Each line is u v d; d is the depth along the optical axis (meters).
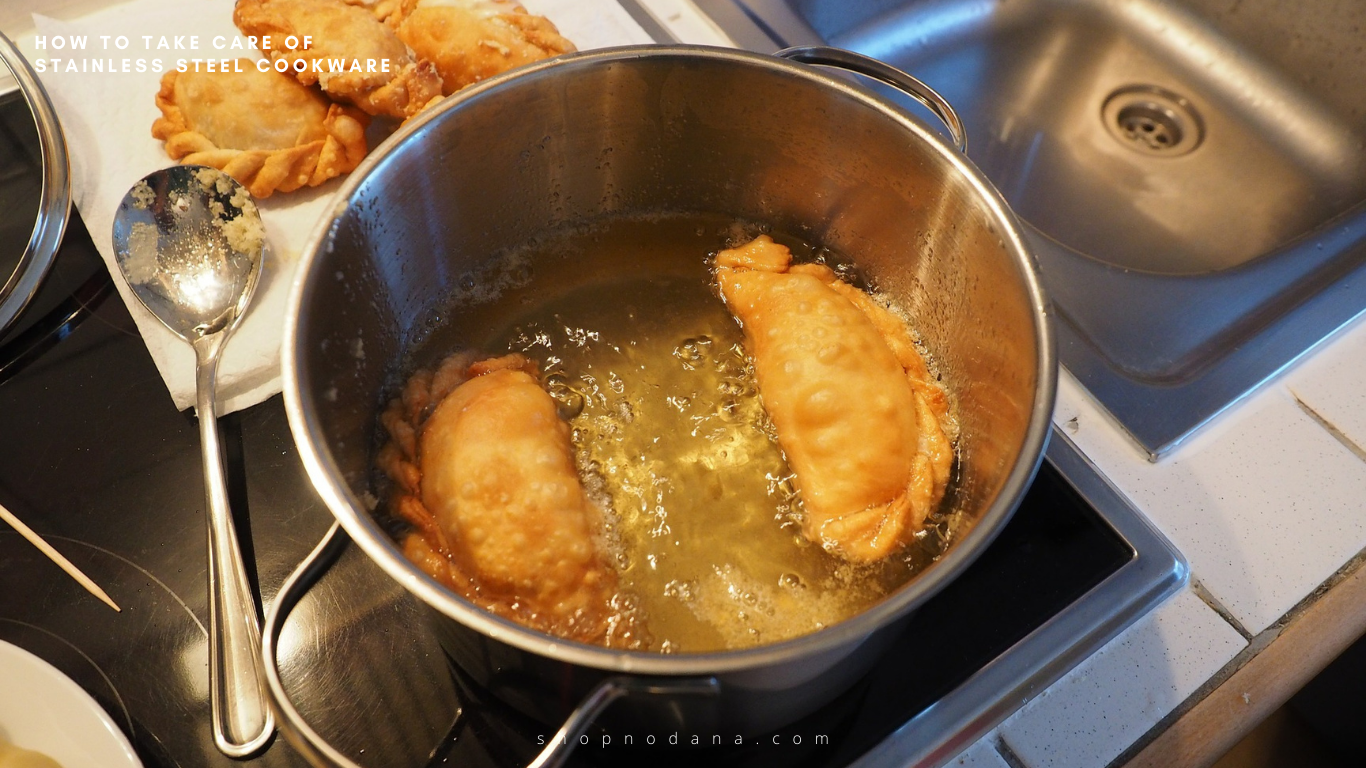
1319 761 0.47
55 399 0.34
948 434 0.34
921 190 0.33
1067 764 0.28
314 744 0.23
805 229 0.38
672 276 0.38
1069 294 0.37
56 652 0.30
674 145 0.36
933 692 0.28
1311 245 0.39
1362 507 0.32
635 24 0.44
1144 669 0.29
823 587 0.31
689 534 0.32
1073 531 0.31
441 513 0.29
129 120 0.40
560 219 0.38
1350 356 0.35
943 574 0.23
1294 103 0.49
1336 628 0.30
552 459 0.30
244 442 0.33
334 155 0.38
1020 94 0.51
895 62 0.51
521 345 0.36
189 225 0.37
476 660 0.26
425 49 0.40
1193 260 0.45
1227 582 0.31
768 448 0.34
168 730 0.28
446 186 0.33
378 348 0.33
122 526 0.32
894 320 0.35
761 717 0.26
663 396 0.35
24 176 0.39
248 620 0.29
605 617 0.30
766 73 0.32
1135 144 0.50
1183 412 0.33
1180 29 0.52
